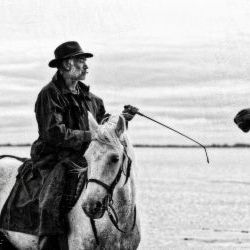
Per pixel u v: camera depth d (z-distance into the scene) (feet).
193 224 88.53
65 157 31.60
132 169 30.37
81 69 32.12
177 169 382.01
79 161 31.60
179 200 133.69
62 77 32.22
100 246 30.25
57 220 30.42
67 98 31.99
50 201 30.48
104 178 28.17
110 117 29.58
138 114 30.63
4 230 33.99
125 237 30.53
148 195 148.25
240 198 141.38
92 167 28.27
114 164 28.32
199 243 69.56
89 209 27.89
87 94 32.86
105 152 28.22
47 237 31.32
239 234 77.61
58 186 30.68
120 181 29.40
